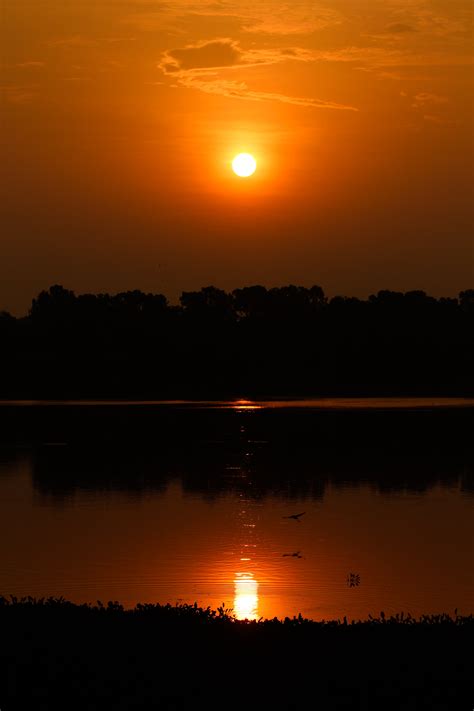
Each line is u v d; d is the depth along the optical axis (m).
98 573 87.56
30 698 37.88
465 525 115.94
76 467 185.00
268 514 125.19
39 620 47.34
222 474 172.88
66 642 43.78
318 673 40.44
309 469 180.62
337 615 72.38
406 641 44.91
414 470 179.00
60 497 142.75
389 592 80.38
